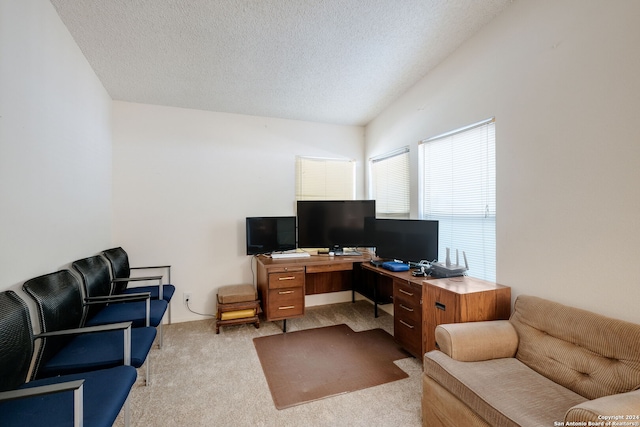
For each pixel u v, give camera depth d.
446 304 1.97
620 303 1.45
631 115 1.41
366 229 3.55
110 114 3.07
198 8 1.86
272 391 1.99
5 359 1.15
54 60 1.84
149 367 2.20
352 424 1.68
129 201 3.18
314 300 3.92
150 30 2.06
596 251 1.55
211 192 3.48
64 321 1.64
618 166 1.46
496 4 1.99
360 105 3.49
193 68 2.58
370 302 4.08
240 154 3.62
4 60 1.36
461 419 1.38
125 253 2.93
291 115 3.73
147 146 3.26
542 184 1.82
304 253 3.59
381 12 1.96
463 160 2.52
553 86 1.75
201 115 3.47
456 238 2.61
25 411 1.09
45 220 1.72
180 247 3.35
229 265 3.54
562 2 1.70
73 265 2.01
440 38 2.32
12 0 1.42
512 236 2.02
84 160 2.34
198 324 3.25
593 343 1.38
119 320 2.03
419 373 2.22
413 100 3.06
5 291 1.29
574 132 1.65
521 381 1.41
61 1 1.77
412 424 1.68
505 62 2.05
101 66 2.50
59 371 1.41
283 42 2.25
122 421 1.69
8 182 1.39
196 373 2.22
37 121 1.65
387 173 3.66
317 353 2.55
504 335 1.69
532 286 1.89
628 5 1.42
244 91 3.05
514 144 2.00
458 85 2.47
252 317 3.08
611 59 1.48
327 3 1.85
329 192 4.05
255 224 3.30
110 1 1.78
